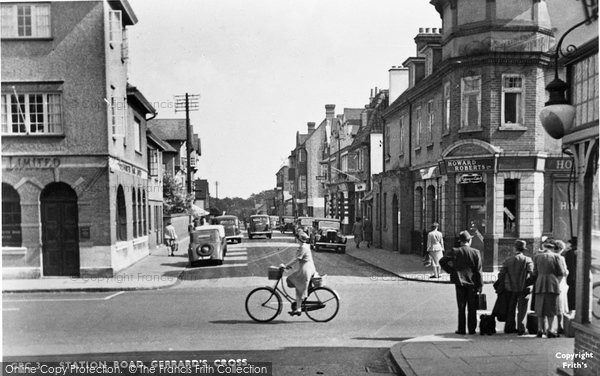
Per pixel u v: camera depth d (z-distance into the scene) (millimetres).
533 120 19344
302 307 11047
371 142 40312
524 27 19359
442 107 22125
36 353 8758
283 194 103000
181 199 43062
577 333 6566
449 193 20375
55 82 18453
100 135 18609
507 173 19250
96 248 18656
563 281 9391
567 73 7172
